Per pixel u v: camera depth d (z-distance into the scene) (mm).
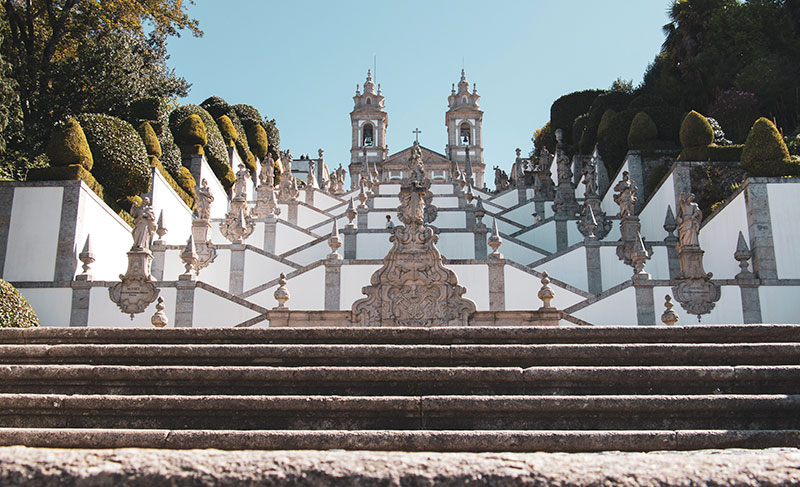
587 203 24312
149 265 16406
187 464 3969
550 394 6918
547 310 14641
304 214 28375
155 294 15852
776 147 18516
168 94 34438
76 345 7672
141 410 6574
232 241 23312
